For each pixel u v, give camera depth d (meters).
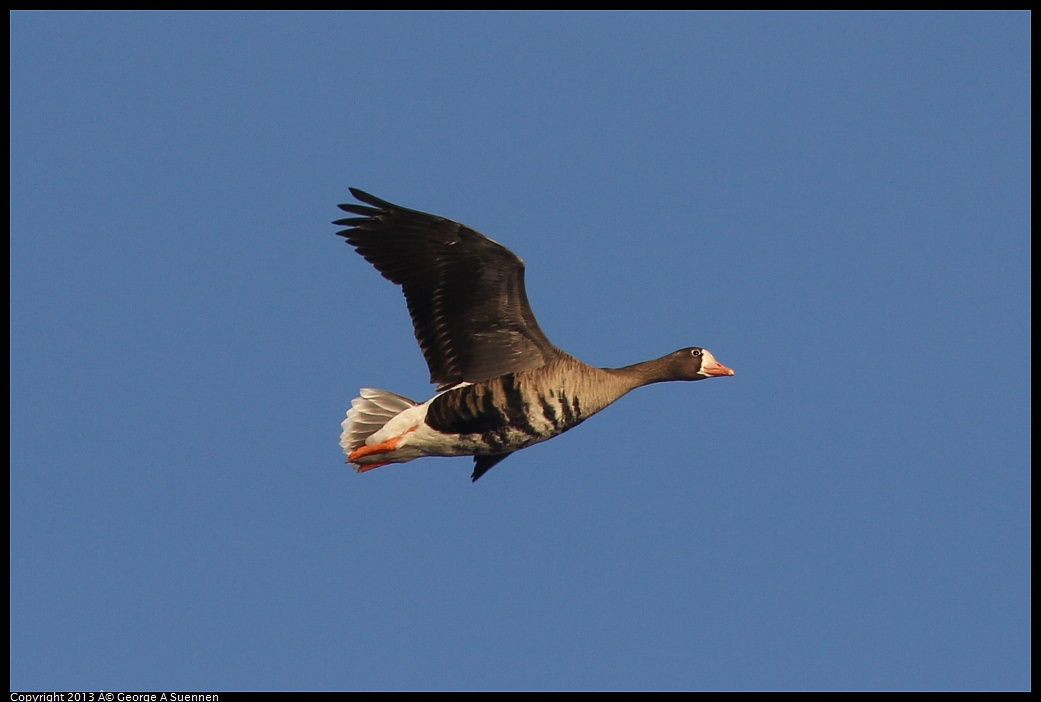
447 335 16.14
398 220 15.52
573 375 16.25
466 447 16.30
